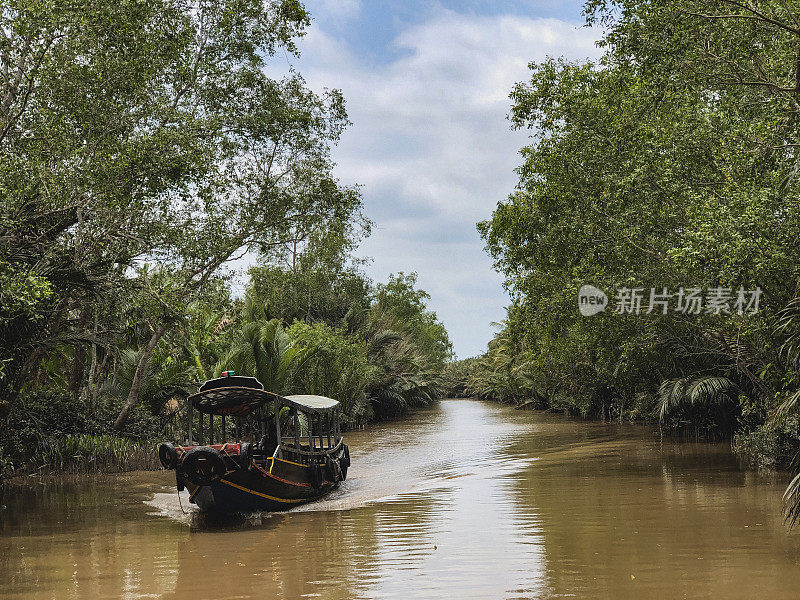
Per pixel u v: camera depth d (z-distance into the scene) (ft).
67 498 51.70
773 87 43.39
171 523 42.29
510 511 42.78
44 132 47.93
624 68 50.83
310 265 131.64
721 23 45.96
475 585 27.17
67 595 27.43
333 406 57.82
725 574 27.73
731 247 44.09
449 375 338.54
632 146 60.64
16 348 47.96
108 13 48.32
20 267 44.60
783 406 34.78
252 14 68.13
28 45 46.01
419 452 81.05
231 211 73.15
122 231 56.49
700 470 57.93
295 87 75.25
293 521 42.42
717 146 52.85
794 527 35.78
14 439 62.08
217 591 27.55
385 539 36.24
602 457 69.72
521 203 75.25
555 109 64.39
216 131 69.87
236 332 89.76
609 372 99.40
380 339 142.92
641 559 30.37
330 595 26.55
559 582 27.30
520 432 106.63
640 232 60.29
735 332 55.88
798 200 44.39
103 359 79.30
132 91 53.67
